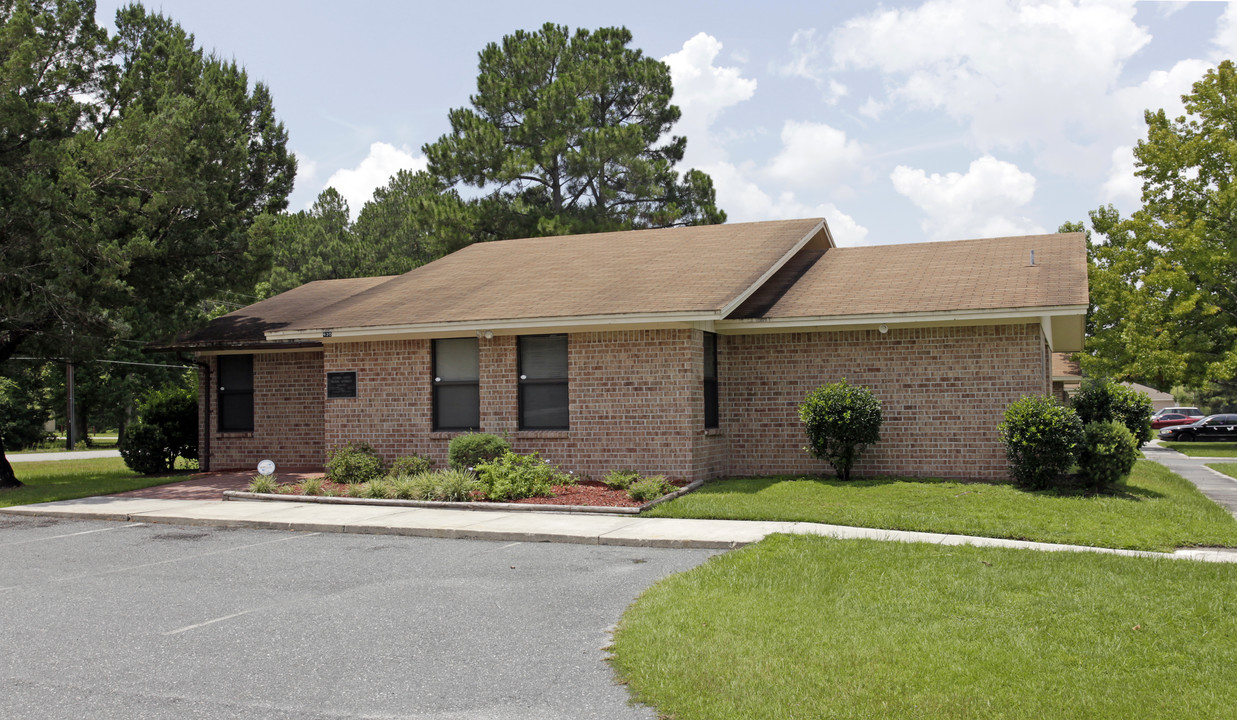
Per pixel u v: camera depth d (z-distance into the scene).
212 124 21.30
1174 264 35.62
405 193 54.84
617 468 16.20
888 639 6.58
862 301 16.28
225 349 20.75
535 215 37.66
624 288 16.98
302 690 5.91
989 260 17.89
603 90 39.75
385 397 18.00
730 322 16.36
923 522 11.59
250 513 13.62
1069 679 5.77
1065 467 14.16
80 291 17.80
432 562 10.06
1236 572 8.62
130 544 11.62
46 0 20.38
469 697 5.74
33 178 17.02
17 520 13.95
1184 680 5.75
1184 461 27.31
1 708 5.64
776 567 8.93
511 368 17.08
